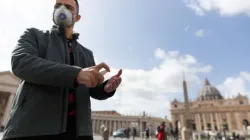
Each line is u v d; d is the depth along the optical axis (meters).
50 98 1.41
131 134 59.50
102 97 1.96
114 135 46.38
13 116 1.37
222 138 48.22
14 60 1.35
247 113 102.94
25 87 1.46
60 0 1.96
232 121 103.94
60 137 1.40
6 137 1.29
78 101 1.64
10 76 45.38
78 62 1.91
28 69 1.26
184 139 18.70
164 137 14.42
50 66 1.26
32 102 1.37
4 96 49.22
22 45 1.49
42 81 1.24
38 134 1.27
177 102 122.81
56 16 1.84
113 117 90.12
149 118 91.56
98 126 86.44
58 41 1.77
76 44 2.06
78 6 2.19
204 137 53.19
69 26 1.95
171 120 118.69
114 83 1.77
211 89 132.38
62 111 1.43
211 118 109.12
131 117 91.38
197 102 118.38
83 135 1.51
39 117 1.32
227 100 113.31
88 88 1.87
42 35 1.76
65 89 1.54
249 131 53.22
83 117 1.60
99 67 1.33
